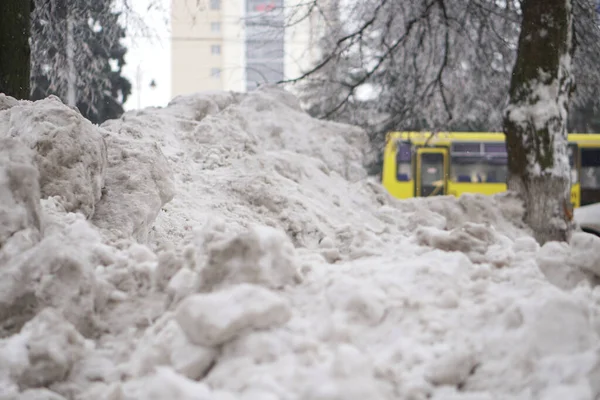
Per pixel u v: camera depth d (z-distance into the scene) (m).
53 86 15.41
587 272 4.25
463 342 3.20
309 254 4.94
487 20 16.80
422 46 16.69
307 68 18.20
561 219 12.28
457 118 18.05
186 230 7.52
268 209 9.03
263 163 10.14
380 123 17.08
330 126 12.52
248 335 3.00
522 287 3.89
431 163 22.77
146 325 3.72
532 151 12.47
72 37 15.16
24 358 3.18
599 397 2.75
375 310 3.32
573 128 28.34
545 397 2.78
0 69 8.84
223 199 8.91
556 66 12.60
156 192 6.30
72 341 3.38
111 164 6.34
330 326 3.09
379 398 2.60
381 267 4.06
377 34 17.30
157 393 2.52
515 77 12.92
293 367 2.79
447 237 5.25
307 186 10.47
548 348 3.02
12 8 8.95
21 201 4.23
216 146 10.20
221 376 2.83
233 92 12.58
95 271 4.09
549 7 12.62
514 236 11.97
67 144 5.42
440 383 2.94
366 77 16.69
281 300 3.13
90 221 5.57
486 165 22.72
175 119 10.55
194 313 2.99
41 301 3.64
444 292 3.63
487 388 2.94
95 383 3.24
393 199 12.00
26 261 3.77
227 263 3.65
